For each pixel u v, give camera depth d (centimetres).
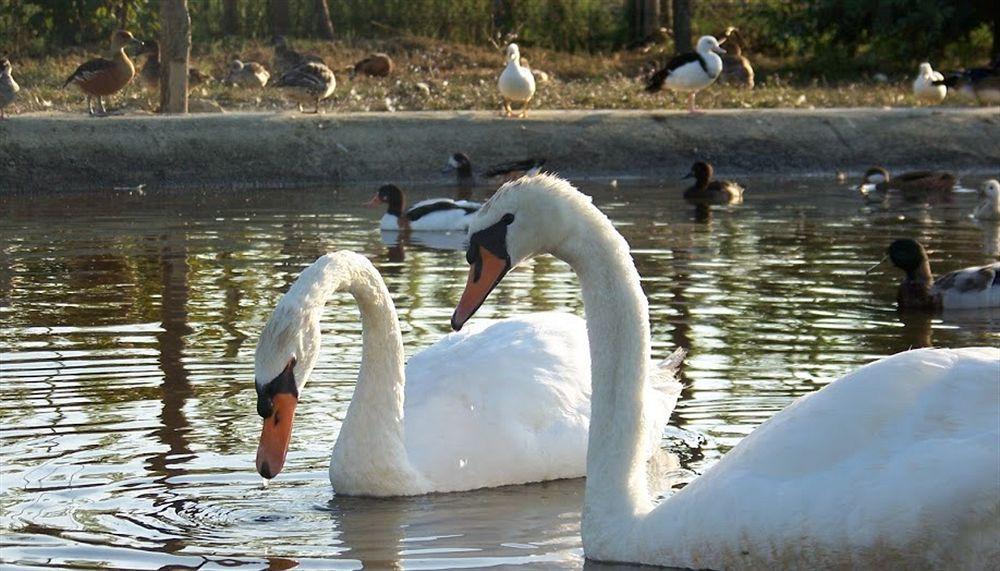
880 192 2759
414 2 5003
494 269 819
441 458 973
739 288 1659
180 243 2036
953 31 4588
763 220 2331
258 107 3584
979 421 731
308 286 862
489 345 1051
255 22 4819
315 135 3006
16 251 1955
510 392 1009
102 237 2095
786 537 742
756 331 1412
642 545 789
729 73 4297
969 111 3334
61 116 2998
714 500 766
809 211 2467
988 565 723
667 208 2506
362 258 923
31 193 2766
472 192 2877
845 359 1290
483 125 3127
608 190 2817
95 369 1244
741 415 1112
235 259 1886
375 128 3064
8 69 2998
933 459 721
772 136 3180
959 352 761
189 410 1118
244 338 1369
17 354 1300
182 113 3262
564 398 1026
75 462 993
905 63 4681
